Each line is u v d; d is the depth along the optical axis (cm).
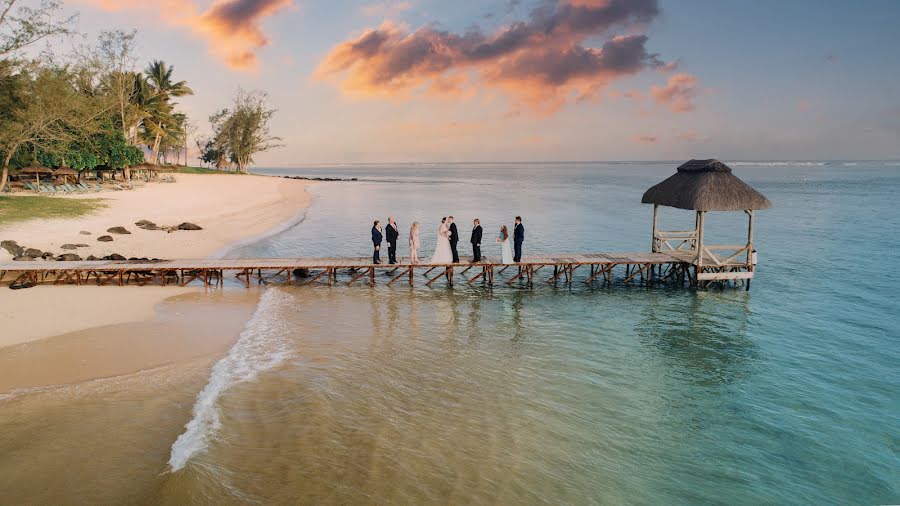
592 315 2044
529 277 2464
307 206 6438
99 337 1564
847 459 1075
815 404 1315
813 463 1057
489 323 1905
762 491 962
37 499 812
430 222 4912
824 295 2378
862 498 952
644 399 1313
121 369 1335
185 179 8475
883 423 1223
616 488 942
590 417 1204
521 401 1267
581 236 4050
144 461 926
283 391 1252
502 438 1086
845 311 2130
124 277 2403
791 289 2484
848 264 3075
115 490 841
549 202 7388
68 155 5116
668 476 991
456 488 902
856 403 1324
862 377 1484
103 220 3572
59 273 2309
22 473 876
